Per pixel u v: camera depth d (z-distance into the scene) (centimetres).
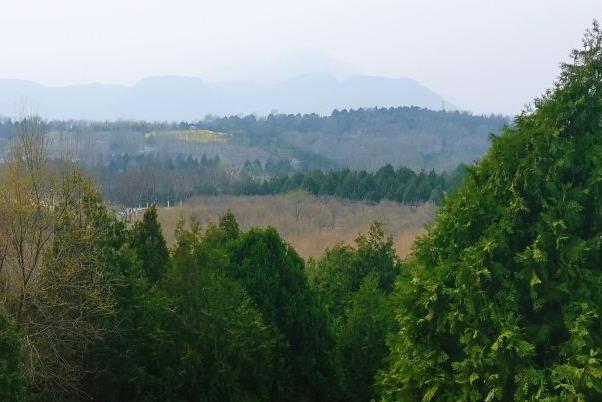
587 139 832
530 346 781
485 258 837
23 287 1167
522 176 840
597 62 833
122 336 1209
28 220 1215
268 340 1266
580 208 801
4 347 875
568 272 798
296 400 1328
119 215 1759
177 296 1209
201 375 1184
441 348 893
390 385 970
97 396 1245
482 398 837
